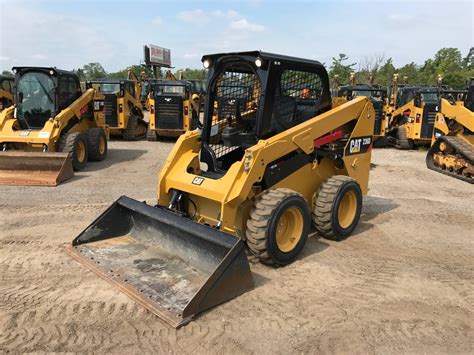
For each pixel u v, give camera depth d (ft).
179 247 14.49
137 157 37.47
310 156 17.03
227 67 16.12
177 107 46.68
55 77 31.04
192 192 15.25
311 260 15.78
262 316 11.96
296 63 15.89
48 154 26.71
